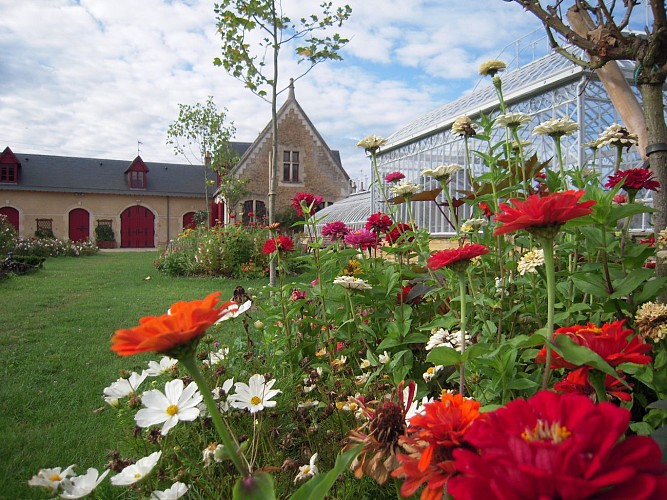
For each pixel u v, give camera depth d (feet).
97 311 20.62
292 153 79.41
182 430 5.54
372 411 3.59
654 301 5.65
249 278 35.86
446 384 6.32
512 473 1.53
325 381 6.97
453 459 2.38
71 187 103.60
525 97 23.48
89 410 9.34
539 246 6.80
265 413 5.74
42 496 6.10
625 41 5.86
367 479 4.83
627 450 1.69
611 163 20.74
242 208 76.18
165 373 5.87
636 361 2.89
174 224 111.14
